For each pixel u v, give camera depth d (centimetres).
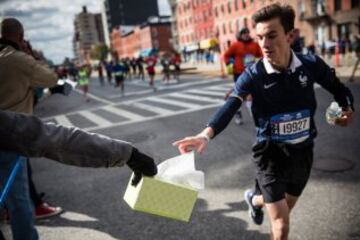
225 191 429
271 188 233
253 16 220
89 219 390
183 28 6850
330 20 3775
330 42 3219
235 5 4928
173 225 356
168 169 174
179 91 1681
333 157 499
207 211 379
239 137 682
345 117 253
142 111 1172
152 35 9319
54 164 634
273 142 236
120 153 133
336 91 248
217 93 1428
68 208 426
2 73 272
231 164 530
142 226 362
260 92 230
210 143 659
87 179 530
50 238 354
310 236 310
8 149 126
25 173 274
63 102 1852
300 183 245
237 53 730
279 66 223
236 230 334
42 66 290
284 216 231
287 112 231
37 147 125
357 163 468
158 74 3641
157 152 646
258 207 296
